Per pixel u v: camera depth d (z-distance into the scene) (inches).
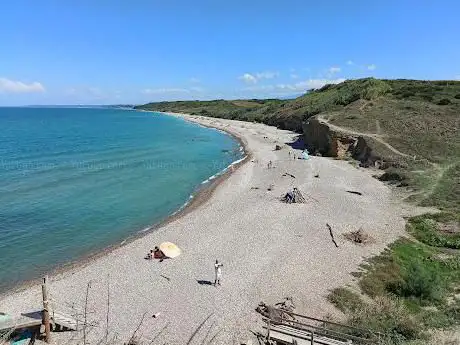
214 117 7844.5
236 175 2228.1
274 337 734.5
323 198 1694.1
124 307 880.3
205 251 1181.1
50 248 1251.2
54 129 5255.9
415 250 1163.9
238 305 885.2
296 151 3024.1
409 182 1823.3
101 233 1391.5
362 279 993.5
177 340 761.6
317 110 4119.1
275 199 1704.0
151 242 1264.8
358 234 1250.0
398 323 768.9
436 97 3235.7
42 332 753.0
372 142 2445.9
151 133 4884.4
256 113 6505.9
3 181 2080.5
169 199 1827.0
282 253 1154.0
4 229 1397.6
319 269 1053.8
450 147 2224.4
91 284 991.6
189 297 920.9
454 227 1305.4
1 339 627.2
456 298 896.9
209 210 1587.1
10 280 1035.3
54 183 2068.2
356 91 4104.3
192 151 3356.3
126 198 1831.9
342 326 764.0
